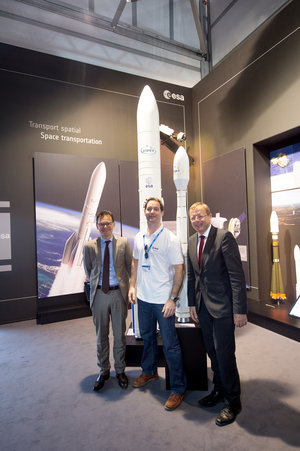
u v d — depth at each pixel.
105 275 2.17
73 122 4.44
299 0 3.27
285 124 3.51
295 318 3.29
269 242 4.15
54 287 4.14
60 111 4.34
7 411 1.97
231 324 1.79
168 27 5.84
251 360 2.61
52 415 1.91
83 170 4.39
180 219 2.60
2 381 2.38
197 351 2.17
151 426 1.78
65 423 1.83
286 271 3.96
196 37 6.16
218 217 4.82
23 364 2.68
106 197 4.56
